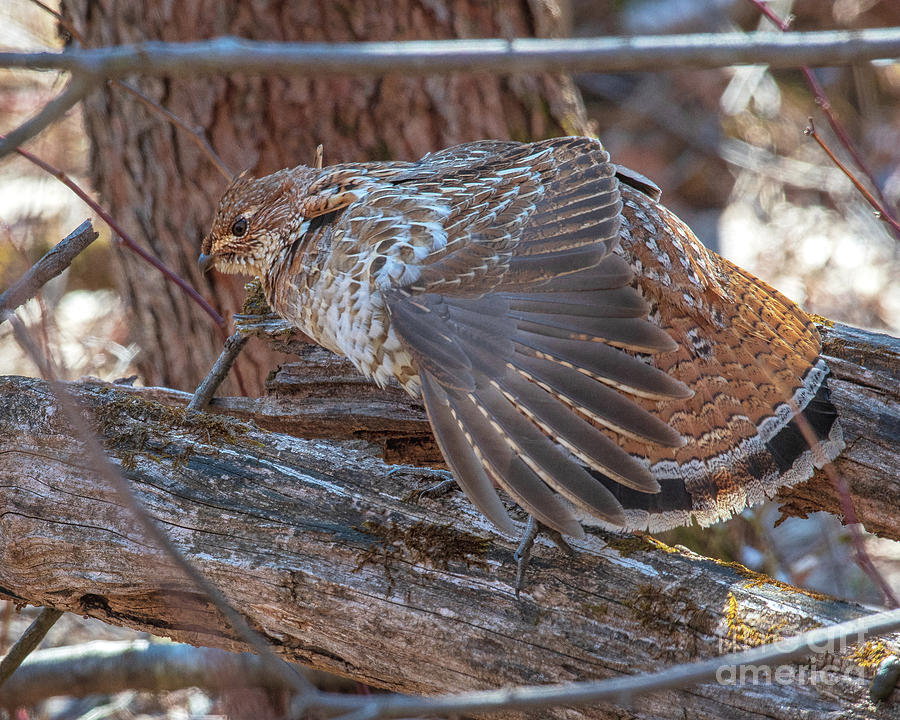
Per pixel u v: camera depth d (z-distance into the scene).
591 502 5.17
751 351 6.40
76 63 3.55
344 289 6.28
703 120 17.91
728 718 5.25
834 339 6.95
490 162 6.68
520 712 5.68
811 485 6.83
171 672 9.00
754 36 3.93
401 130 9.85
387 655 5.91
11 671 7.77
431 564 5.90
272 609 6.04
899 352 6.83
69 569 6.41
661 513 6.02
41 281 6.79
